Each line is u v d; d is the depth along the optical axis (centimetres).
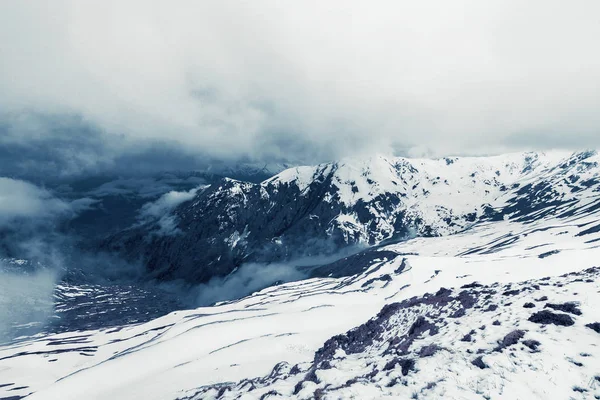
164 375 4512
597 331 1581
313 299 9738
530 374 1269
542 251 12356
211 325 6862
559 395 1151
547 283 2727
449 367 1397
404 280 10831
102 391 5103
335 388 1491
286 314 7225
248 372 3872
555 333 1586
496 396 1145
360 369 1916
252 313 9281
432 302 3303
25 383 9981
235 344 5134
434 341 1986
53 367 11475
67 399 5078
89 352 12912
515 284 3008
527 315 1933
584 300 1956
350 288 12538
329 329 5947
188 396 2905
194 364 4609
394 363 1645
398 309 3659
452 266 11094
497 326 1888
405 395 1238
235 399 1716
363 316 6975
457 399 1142
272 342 4981
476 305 2628
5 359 12256
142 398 3862
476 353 1566
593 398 1130
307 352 4562
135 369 5616
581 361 1327
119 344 13012
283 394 1634
